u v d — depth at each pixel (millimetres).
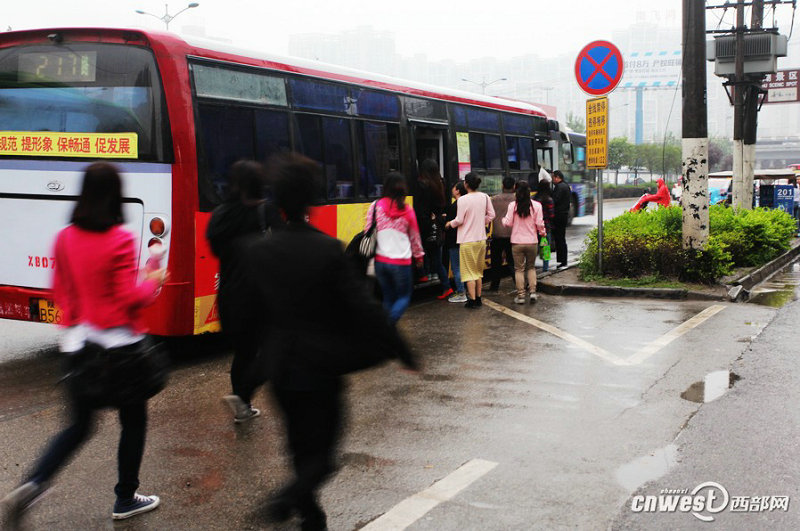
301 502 3318
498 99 12578
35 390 6133
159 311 6438
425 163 9844
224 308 4918
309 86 8047
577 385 6098
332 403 3312
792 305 9547
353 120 8773
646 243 10953
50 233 6754
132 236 3607
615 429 5066
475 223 9406
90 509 3926
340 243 3299
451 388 6031
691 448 4715
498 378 6316
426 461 4520
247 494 4102
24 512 3463
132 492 3809
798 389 5906
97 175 3518
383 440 4871
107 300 3504
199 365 6906
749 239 12922
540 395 5836
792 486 4152
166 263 6414
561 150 24891
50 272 6777
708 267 10734
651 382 6160
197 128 6543
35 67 6742
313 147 8094
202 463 4527
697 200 10734
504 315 9078
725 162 99375
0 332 8438
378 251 7219
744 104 19016
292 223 3340
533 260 9875
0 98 6867
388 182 7223
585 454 4629
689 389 5953
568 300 10133
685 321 8562
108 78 6520
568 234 21750
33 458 4617
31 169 6773
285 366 3205
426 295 10844
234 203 4945
